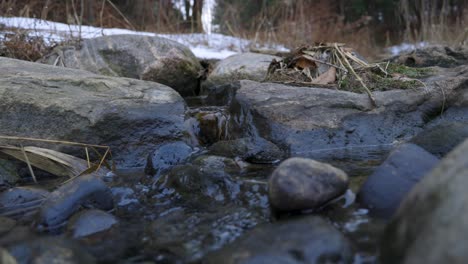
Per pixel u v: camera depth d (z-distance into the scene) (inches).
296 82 132.0
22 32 220.1
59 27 262.4
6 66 116.8
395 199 59.9
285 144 104.1
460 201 37.0
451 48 236.7
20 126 97.9
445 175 42.5
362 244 50.1
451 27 432.5
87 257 50.3
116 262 51.6
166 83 220.1
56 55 215.2
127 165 99.9
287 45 371.6
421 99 118.0
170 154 93.8
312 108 111.0
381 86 125.3
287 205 59.8
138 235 59.6
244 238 51.6
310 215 59.1
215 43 339.3
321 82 132.5
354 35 548.4
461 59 228.7
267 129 108.0
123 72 213.5
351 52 151.9
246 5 564.7
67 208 65.4
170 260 51.8
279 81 137.3
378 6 678.5
